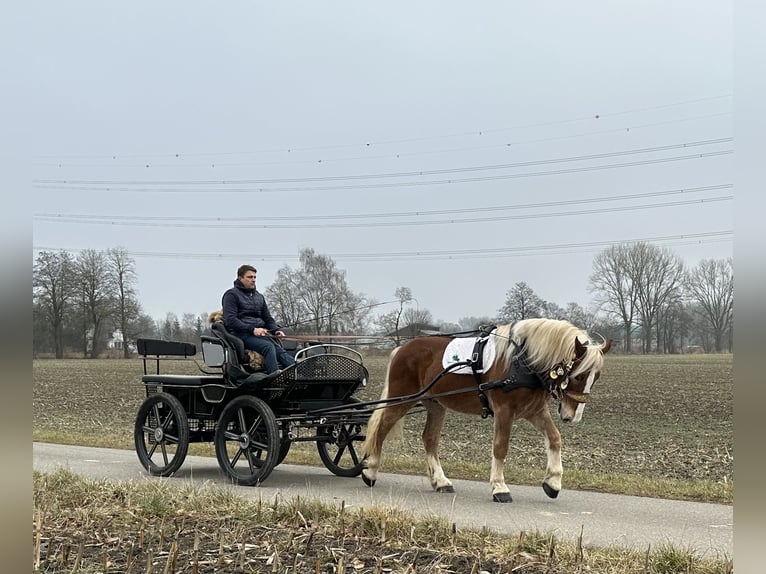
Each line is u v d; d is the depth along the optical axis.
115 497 7.61
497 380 8.59
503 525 7.10
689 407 24.02
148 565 5.06
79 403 26.84
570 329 8.45
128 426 18.95
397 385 9.70
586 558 5.46
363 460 9.74
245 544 5.81
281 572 5.14
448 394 9.02
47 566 5.28
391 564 5.29
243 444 9.70
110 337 68.75
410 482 9.95
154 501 7.18
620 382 36.09
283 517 6.72
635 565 5.33
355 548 5.71
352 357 10.55
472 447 14.26
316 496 8.11
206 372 10.62
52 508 6.97
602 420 20.20
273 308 36.97
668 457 13.23
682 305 67.81
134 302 68.56
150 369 49.12
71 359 66.50
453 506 8.12
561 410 8.49
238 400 9.72
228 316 9.96
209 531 6.29
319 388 10.11
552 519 7.45
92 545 5.86
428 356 9.45
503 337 8.76
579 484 9.56
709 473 11.45
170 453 13.01
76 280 66.19
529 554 5.61
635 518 7.53
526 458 12.86
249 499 7.96
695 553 5.76
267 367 9.81
